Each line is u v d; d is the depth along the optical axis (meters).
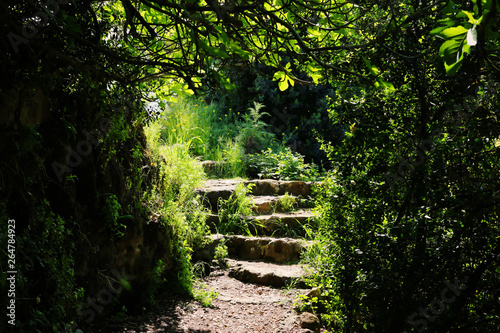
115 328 4.02
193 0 2.14
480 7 1.27
